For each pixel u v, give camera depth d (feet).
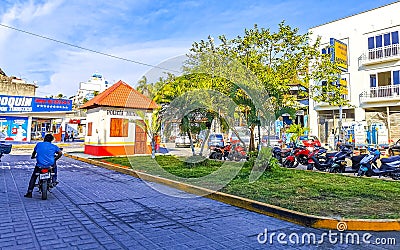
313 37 84.12
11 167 39.55
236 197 20.26
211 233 14.37
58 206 19.26
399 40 69.97
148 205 19.90
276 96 37.42
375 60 72.49
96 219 16.47
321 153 39.42
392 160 30.30
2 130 86.94
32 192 23.48
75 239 13.32
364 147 51.03
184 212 18.21
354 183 27.20
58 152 22.91
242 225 15.67
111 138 55.31
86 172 36.58
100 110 55.16
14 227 14.87
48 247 12.32
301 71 46.83
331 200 20.31
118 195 23.03
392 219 15.51
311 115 85.71
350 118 79.25
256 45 43.98
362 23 76.43
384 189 24.29
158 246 12.64
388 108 72.18
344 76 79.10
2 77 109.09
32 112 90.74
